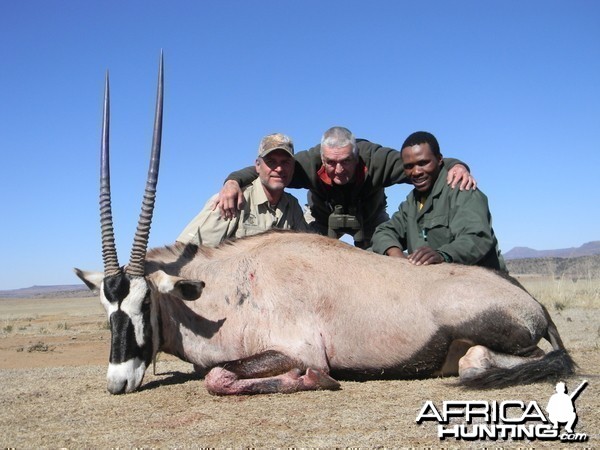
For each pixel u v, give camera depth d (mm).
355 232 3385
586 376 2266
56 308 17547
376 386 2285
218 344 2436
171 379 2615
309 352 2324
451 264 2516
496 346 2318
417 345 2365
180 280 2346
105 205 2410
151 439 1687
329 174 3158
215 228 2975
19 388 2512
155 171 2430
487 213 2721
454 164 2848
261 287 2432
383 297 2389
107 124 2514
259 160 3055
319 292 2391
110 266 2396
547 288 7492
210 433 1726
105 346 4918
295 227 3240
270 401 2076
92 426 1854
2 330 7223
